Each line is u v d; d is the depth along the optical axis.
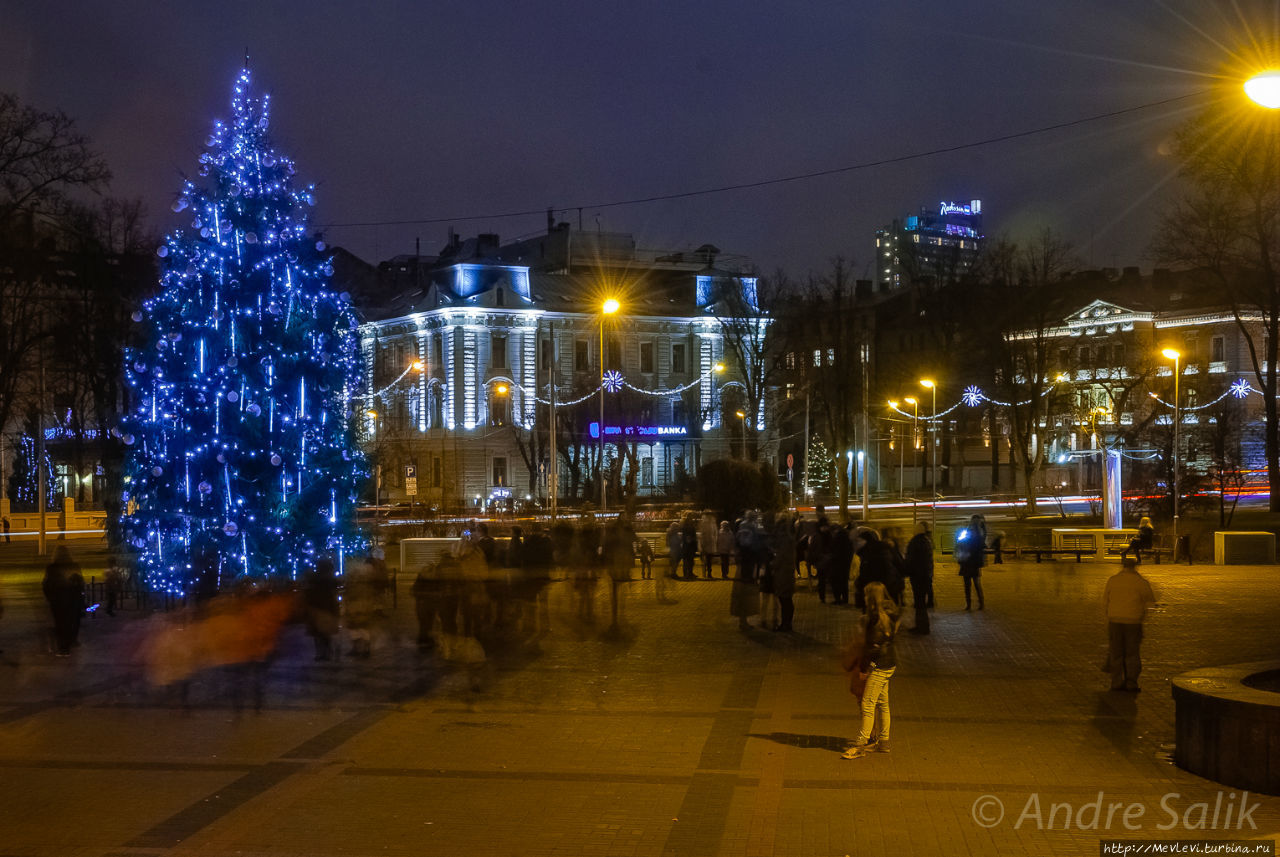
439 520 55.06
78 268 54.62
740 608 22.38
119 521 28.84
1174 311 82.62
